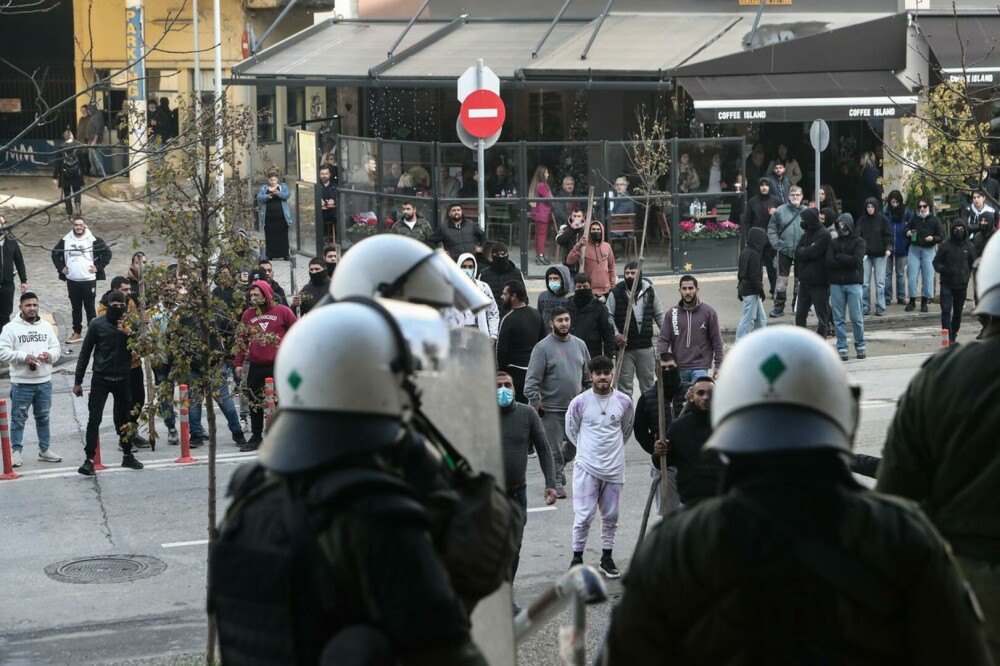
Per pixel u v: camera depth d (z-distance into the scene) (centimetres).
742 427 473
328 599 469
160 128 6431
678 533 483
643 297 2875
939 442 665
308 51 5375
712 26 4981
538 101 5212
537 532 2231
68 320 4372
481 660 473
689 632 482
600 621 1739
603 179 4712
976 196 4028
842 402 477
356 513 466
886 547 459
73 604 1889
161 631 1769
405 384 534
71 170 5853
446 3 5384
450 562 525
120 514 2356
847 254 3534
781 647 460
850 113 4700
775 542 459
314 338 497
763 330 497
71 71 7294
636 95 5144
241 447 2844
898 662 469
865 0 4975
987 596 645
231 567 490
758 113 4662
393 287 629
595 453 1975
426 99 5628
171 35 7012
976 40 4897
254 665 485
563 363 2453
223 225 1742
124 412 2652
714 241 4778
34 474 2656
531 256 4747
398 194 4900
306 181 5309
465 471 579
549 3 5234
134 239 1866
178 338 1709
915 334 3922
